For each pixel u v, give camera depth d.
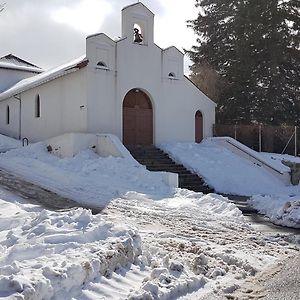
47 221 8.13
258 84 34.47
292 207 13.29
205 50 37.12
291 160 25.17
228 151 25.53
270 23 33.16
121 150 20.66
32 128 27.97
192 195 16.34
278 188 22.22
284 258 8.52
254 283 6.84
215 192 20.75
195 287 6.54
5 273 5.45
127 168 19.11
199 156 23.83
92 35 23.22
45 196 15.15
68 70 23.36
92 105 23.11
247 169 23.39
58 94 25.28
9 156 22.48
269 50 33.12
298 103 34.12
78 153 21.30
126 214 12.90
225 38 36.31
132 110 25.08
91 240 7.47
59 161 20.50
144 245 8.70
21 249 6.68
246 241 9.99
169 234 10.33
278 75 33.91
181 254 8.40
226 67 35.03
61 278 5.48
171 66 26.53
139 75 25.05
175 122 26.53
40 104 27.11
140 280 6.61
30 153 22.64
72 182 17.41
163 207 14.10
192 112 27.42
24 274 5.37
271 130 28.98
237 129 28.61
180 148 24.75
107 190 16.41
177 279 6.58
